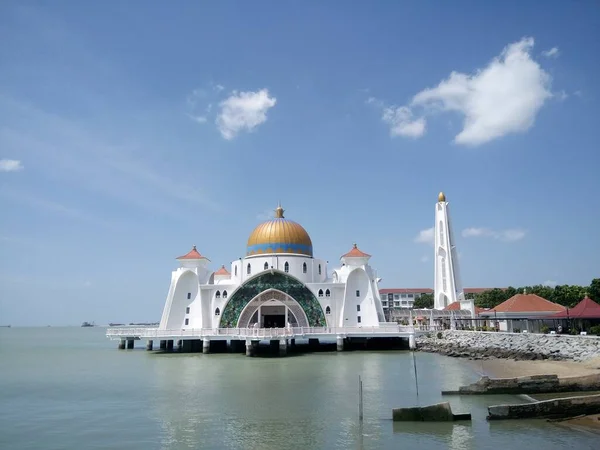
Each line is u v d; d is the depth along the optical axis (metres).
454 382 36.19
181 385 36.06
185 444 21.08
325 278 77.44
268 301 68.69
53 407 29.05
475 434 22.06
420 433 22.31
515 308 69.44
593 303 58.00
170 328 69.56
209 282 75.25
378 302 74.62
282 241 74.31
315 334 63.28
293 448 20.33
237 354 61.25
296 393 32.06
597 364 41.75
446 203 97.88
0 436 22.77
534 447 20.27
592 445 20.50
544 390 30.91
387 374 40.69
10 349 84.75
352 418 25.12
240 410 27.19
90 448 20.83
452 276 94.44
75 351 76.62
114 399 31.20
